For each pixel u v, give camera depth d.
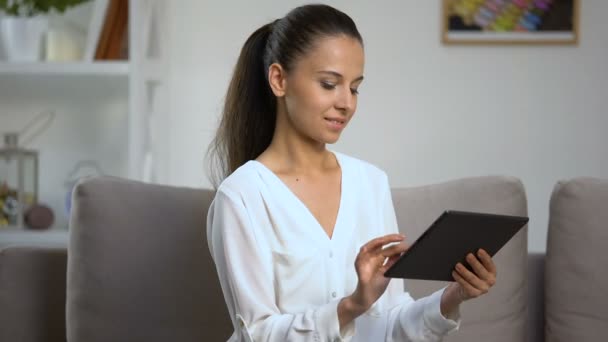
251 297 1.77
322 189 1.92
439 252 1.60
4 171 3.96
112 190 2.24
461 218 1.52
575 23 3.80
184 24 3.82
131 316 2.21
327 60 1.80
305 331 1.69
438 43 3.83
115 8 3.62
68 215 3.77
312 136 1.84
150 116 3.73
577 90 3.82
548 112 3.82
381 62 3.82
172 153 3.84
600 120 3.82
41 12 3.67
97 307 2.20
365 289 1.63
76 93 3.93
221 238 1.83
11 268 2.41
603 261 2.21
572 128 3.82
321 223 1.89
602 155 3.82
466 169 3.84
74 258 2.23
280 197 1.86
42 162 3.94
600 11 3.81
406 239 2.24
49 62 3.56
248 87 2.03
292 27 1.87
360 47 1.85
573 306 2.23
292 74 1.84
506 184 2.29
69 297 2.23
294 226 1.85
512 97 3.83
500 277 2.25
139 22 3.48
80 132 3.93
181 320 2.22
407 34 3.82
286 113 1.92
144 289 2.21
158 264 2.23
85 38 3.84
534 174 3.83
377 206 1.98
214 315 2.23
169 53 3.82
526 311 2.30
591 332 2.21
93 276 2.21
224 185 1.87
